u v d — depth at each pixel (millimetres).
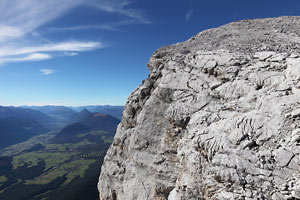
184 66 16797
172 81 16406
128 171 18594
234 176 8117
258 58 13812
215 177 8773
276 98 10242
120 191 19328
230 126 10250
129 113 21016
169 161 15039
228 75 13688
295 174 7188
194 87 14812
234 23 27047
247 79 12750
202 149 10234
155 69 20391
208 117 11938
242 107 11258
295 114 8758
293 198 6648
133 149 18562
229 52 15742
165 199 14938
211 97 13539
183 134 13570
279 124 9016
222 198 8070
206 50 17844
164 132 16203
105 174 22562
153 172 16109
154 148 16781
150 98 18266
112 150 22688
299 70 10680
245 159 8469
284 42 15898
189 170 10359
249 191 7543
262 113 9977
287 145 8055
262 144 8773
